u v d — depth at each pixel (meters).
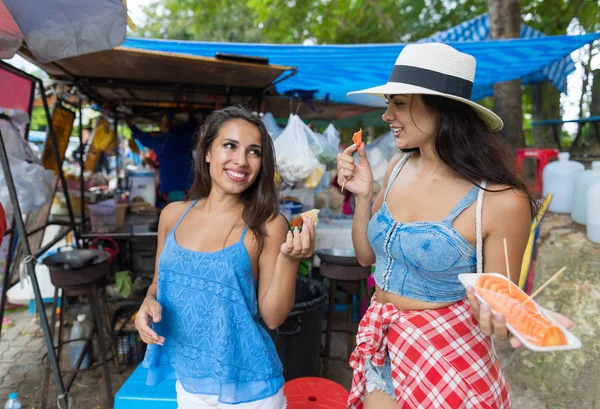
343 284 3.44
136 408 2.12
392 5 9.47
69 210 3.71
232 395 1.48
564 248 3.55
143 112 5.57
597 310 2.90
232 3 13.26
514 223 1.32
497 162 1.34
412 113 1.38
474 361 1.39
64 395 2.60
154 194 5.78
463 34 6.29
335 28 10.13
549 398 2.74
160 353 1.64
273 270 1.56
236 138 1.51
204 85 4.11
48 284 4.53
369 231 1.58
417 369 1.40
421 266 1.40
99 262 3.04
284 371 2.99
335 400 2.14
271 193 1.60
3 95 2.88
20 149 3.20
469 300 1.14
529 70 4.65
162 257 1.61
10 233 2.88
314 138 3.89
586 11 6.15
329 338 3.39
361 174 1.69
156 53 3.03
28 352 3.88
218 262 1.50
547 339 0.99
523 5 6.70
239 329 1.51
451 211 1.37
